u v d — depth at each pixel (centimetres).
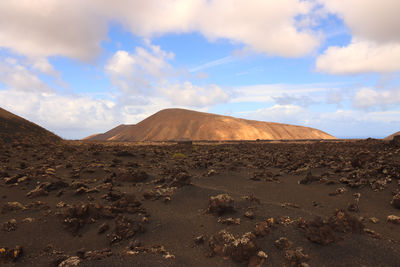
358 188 1091
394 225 727
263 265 521
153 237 666
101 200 926
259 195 1073
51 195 977
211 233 674
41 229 691
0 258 547
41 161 1792
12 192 987
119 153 2230
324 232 594
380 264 498
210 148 3644
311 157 2111
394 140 2359
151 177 1370
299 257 530
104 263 518
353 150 2558
